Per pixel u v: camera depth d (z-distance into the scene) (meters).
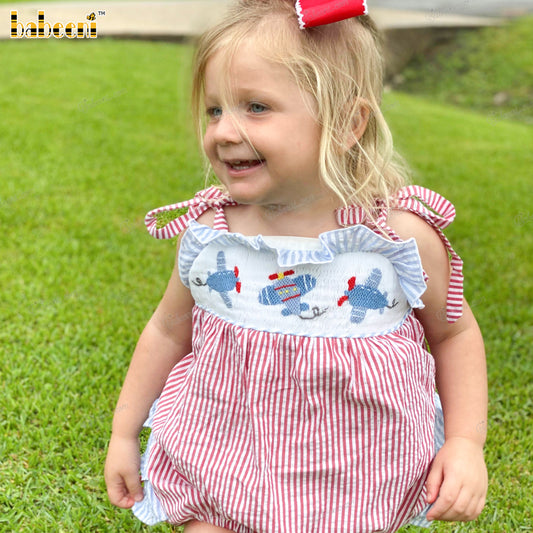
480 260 4.38
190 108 1.85
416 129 7.94
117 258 4.20
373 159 1.64
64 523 2.28
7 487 2.41
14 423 2.71
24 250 4.19
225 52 1.51
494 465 2.59
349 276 1.60
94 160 5.93
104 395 2.88
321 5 1.50
